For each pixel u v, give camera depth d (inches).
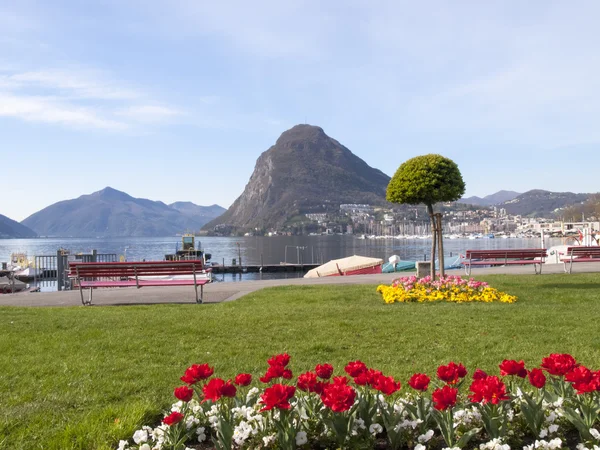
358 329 350.6
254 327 366.0
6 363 274.4
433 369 249.1
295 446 143.7
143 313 444.1
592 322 365.7
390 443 147.7
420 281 534.9
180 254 2815.0
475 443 152.5
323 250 6333.7
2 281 1001.5
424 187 540.4
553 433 151.4
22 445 166.9
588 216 6023.6
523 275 729.0
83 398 214.4
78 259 1262.3
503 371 158.9
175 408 167.9
